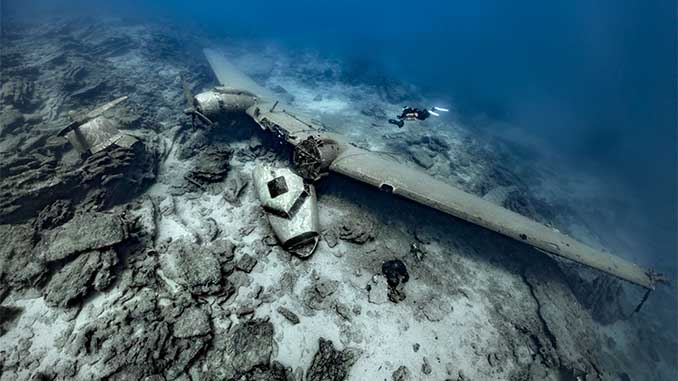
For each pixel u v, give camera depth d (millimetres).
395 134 27188
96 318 10375
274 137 19828
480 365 11031
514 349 11758
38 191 13430
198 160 18547
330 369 9984
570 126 41062
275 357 10242
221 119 20344
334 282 12742
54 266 11461
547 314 13195
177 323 10383
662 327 15188
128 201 15391
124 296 11078
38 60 27984
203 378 9336
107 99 23797
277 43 55375
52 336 9883
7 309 10305
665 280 14180
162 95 26516
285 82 37219
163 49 36344
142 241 13031
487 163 26062
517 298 13852
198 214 15312
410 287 13102
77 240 11609
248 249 13680
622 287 16406
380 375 10195
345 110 31188
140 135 18828
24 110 20734
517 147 32531
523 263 15523
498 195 20812
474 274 14453
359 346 10852
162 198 15977
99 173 14875
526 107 46594
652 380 12586
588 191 26594
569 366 11422
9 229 12219
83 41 35938
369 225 15531
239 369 9578
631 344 13836
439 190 14750
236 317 11164
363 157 16312
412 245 15023
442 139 28375
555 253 13336
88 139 15758
